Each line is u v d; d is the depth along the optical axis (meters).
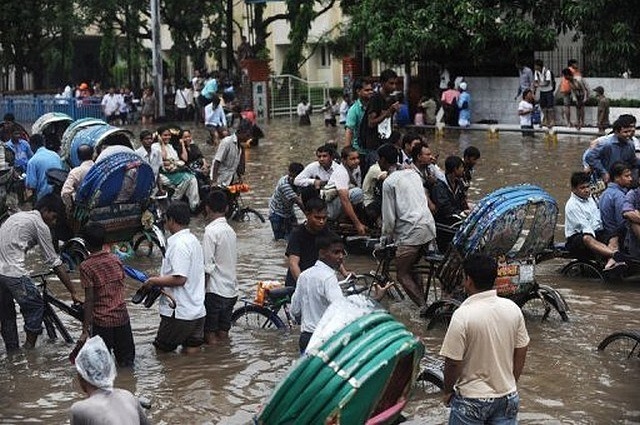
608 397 10.14
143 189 15.80
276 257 16.62
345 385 6.77
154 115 45.94
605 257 14.42
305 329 10.13
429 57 38.50
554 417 9.65
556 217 12.14
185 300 11.50
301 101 43.25
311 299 10.08
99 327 11.06
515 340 7.89
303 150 32.22
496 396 7.78
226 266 12.04
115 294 11.12
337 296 9.98
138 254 17.05
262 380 10.85
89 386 7.12
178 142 20.33
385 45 36.81
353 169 16.45
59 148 22.30
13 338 12.05
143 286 11.45
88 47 61.62
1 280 11.86
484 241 11.88
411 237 13.04
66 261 15.57
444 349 7.81
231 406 10.15
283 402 6.93
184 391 10.54
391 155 14.26
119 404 7.12
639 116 33.91
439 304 12.38
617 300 13.69
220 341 12.18
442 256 12.98
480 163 27.16
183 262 11.41
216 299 12.00
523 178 24.11
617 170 14.67
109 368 7.15
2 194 18.39
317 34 57.28
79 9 49.28
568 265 15.12
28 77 57.66
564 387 10.41
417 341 7.11
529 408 9.87
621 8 34.59
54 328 12.47
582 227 14.58
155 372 11.12
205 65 59.66
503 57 37.28
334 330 6.98
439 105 37.94
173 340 11.60
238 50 50.62
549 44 35.53
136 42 53.38
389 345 6.94
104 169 15.28
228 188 19.69
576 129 34.19
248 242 17.88
